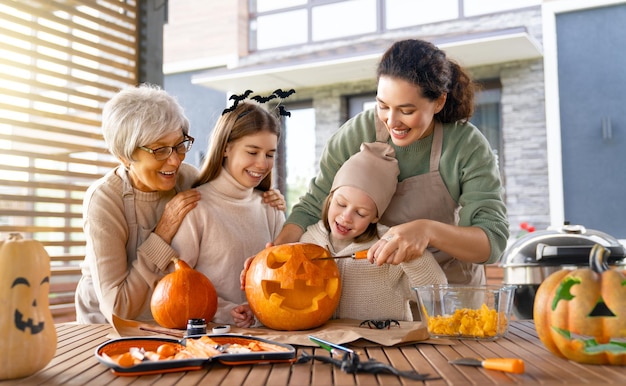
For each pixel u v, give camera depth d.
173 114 1.82
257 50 6.59
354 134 1.96
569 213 4.94
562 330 1.15
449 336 1.39
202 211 1.89
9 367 1.04
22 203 2.74
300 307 1.55
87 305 2.03
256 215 2.02
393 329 1.46
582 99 4.96
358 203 1.71
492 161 1.85
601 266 1.18
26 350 1.05
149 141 1.77
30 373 1.07
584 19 4.98
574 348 1.13
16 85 2.61
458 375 1.04
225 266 1.89
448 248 1.62
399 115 1.64
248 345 1.24
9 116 2.59
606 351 1.11
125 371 1.05
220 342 1.25
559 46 5.05
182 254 1.84
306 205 2.01
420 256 1.65
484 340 1.38
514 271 2.24
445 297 1.41
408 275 1.71
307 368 1.11
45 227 2.75
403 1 5.87
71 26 2.80
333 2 6.19
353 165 1.76
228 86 5.95
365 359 1.19
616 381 0.99
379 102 1.69
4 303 1.06
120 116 1.78
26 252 1.09
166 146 1.80
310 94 5.92
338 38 6.13
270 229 2.11
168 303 1.58
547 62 5.04
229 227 1.92
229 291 1.89
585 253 2.13
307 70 5.36
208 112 6.52
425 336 1.36
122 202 1.90
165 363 1.07
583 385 0.97
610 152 4.86
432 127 1.86
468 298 1.40
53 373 1.10
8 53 2.58
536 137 5.05
